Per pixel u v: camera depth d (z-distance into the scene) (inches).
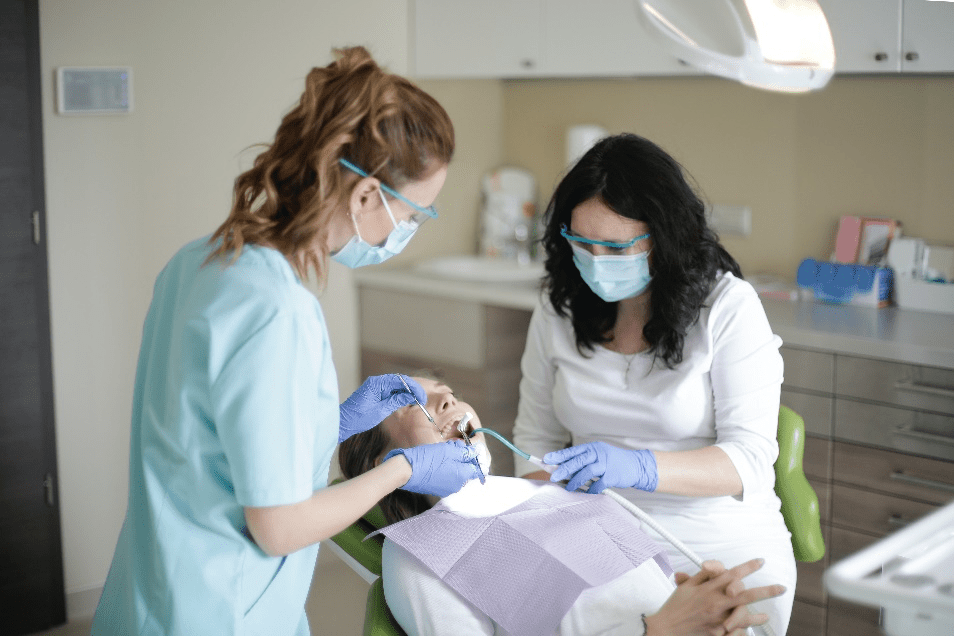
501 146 150.2
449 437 67.5
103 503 118.3
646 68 113.5
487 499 64.3
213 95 119.9
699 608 52.9
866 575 39.7
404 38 136.9
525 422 78.0
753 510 69.6
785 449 72.0
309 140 48.2
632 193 64.8
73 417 114.9
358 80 48.3
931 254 106.2
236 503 49.7
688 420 69.0
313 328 48.3
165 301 52.8
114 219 114.7
